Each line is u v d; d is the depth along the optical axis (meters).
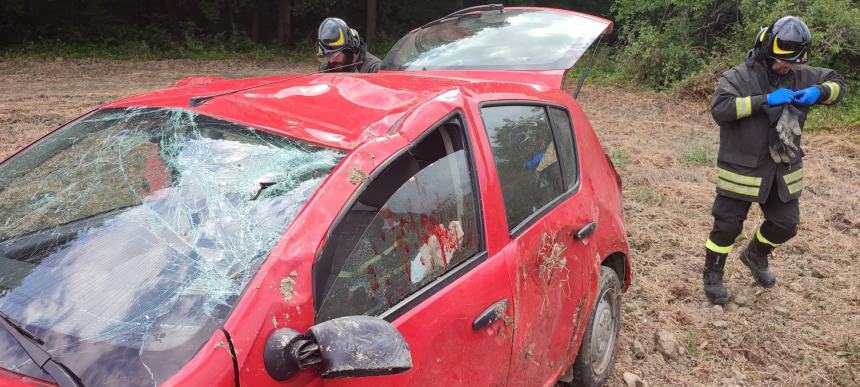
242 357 1.58
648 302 4.49
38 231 2.06
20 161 2.48
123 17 20.17
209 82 3.04
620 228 3.50
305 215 1.81
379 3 23.31
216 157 2.12
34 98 9.98
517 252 2.47
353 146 2.09
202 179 2.04
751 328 4.21
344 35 4.70
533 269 2.58
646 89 13.60
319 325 1.59
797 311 4.43
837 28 11.80
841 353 3.97
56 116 8.77
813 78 4.06
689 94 12.70
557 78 3.69
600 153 3.58
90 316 1.72
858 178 7.42
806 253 5.32
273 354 1.59
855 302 4.55
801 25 3.82
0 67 13.38
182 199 2.01
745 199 4.16
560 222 2.83
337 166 1.97
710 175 7.49
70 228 2.03
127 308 1.72
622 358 3.86
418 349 2.00
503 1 22.89
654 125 10.26
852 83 12.02
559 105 3.30
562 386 3.39
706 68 12.62
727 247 4.40
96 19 18.14
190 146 2.19
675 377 3.75
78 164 2.31
